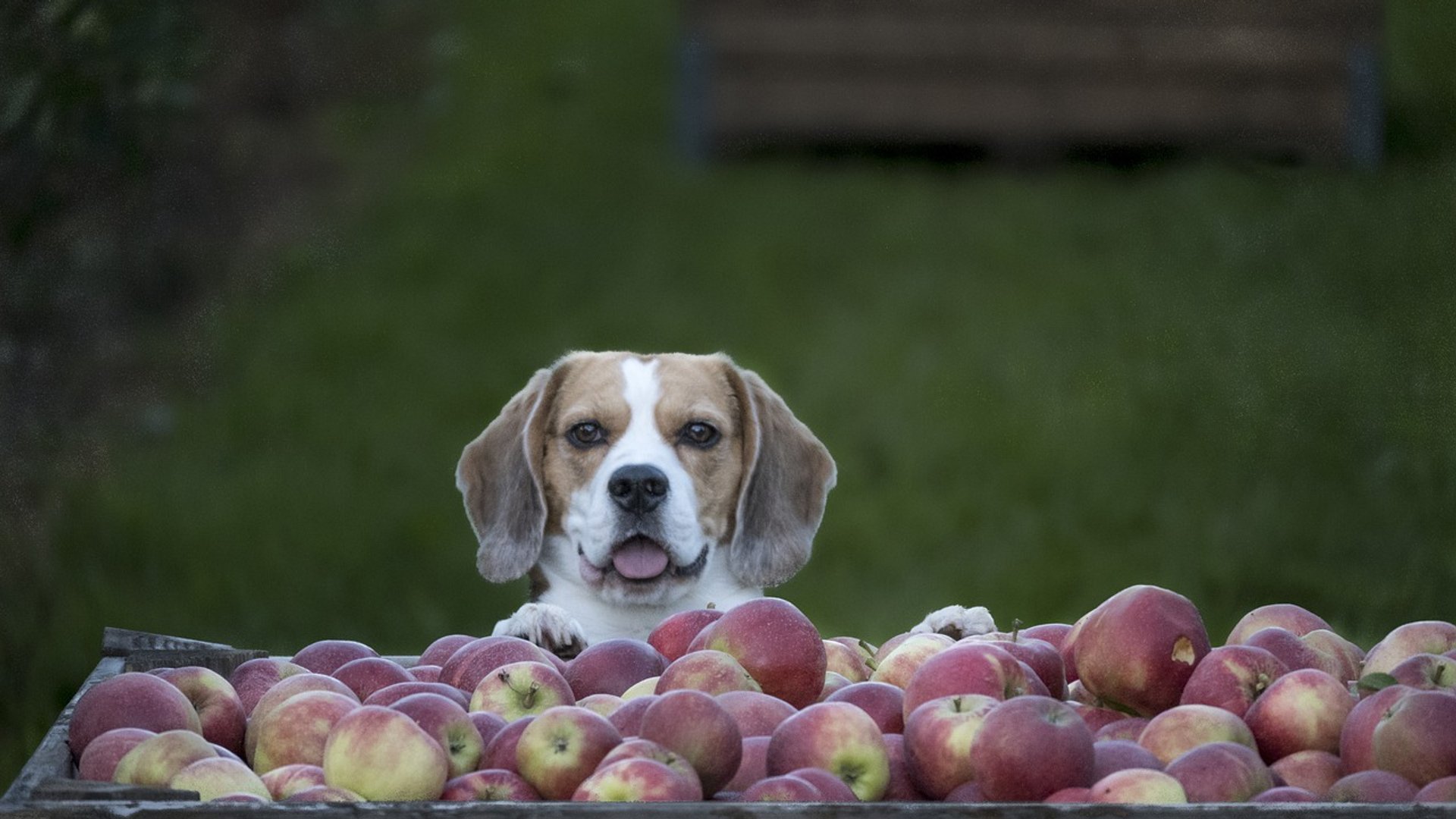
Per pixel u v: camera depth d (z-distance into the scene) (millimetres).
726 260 20906
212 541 12203
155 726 4164
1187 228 21297
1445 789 3646
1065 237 21312
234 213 19500
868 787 3959
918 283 20000
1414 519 12117
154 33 8156
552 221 22172
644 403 6848
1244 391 15938
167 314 16672
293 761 4176
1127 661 4406
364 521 13047
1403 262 19234
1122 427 15375
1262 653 4422
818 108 24625
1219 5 23828
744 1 24516
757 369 17531
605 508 6664
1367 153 23438
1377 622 10531
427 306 19250
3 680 9172
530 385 7176
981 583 12297
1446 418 14172
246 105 20922
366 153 23734
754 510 6969
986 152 25062
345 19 16219
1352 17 23391
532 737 3857
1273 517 12641
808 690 4523
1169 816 3459
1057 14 24109
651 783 3621
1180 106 24047
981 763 3779
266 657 5352
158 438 14531
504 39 29906
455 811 3453
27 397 12562
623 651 4750
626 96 27312
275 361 17172
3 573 10688
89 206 12477
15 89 7832
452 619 11320
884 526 13641
